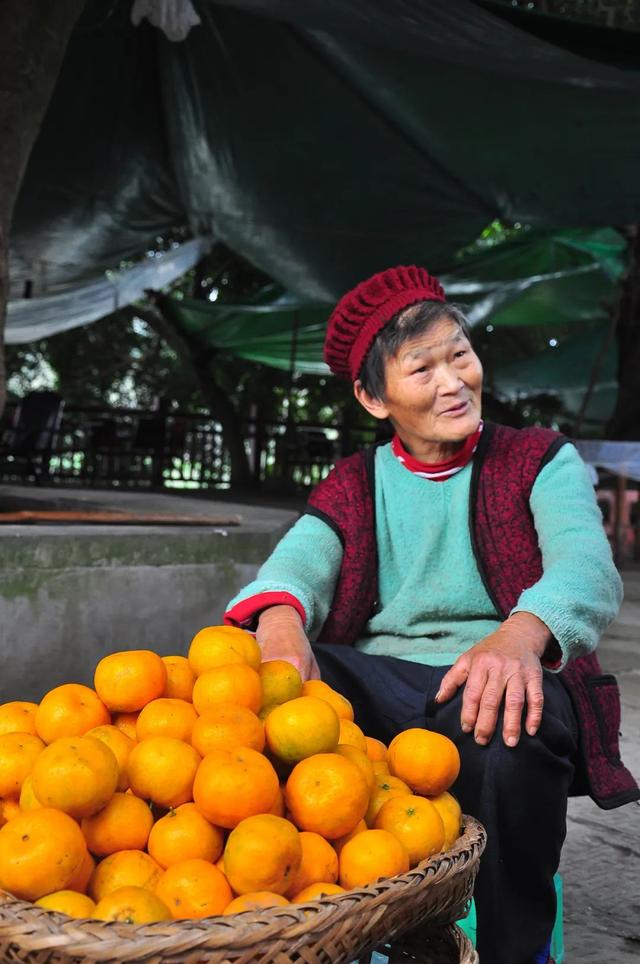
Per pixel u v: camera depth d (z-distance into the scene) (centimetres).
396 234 1073
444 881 127
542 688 165
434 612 197
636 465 878
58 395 1166
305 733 141
